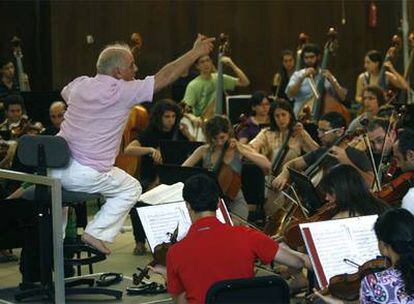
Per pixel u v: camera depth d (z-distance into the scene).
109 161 6.54
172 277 5.19
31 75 14.43
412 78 13.08
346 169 6.07
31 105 11.20
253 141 9.08
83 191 6.53
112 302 6.82
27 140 6.47
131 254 9.12
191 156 8.68
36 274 7.31
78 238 7.86
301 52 11.81
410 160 6.69
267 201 8.49
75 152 6.48
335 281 5.08
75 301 6.88
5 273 8.35
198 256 5.11
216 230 5.18
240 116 10.27
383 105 9.55
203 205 5.22
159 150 9.29
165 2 14.91
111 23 14.75
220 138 8.46
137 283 6.80
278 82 13.01
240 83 11.96
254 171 8.58
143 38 14.89
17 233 7.38
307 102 11.46
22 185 8.40
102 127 6.45
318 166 7.77
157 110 9.52
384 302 4.64
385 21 15.98
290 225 6.57
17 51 12.35
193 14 15.07
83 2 14.57
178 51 15.02
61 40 14.54
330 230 5.28
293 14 15.52
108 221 6.59
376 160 7.73
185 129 10.36
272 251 5.20
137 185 6.73
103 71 6.44
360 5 15.80
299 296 7.02
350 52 15.85
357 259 5.24
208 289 4.87
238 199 8.55
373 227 4.97
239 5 15.23
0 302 6.92
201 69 11.78
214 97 11.80
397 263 4.66
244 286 4.79
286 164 8.17
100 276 7.55
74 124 6.48
